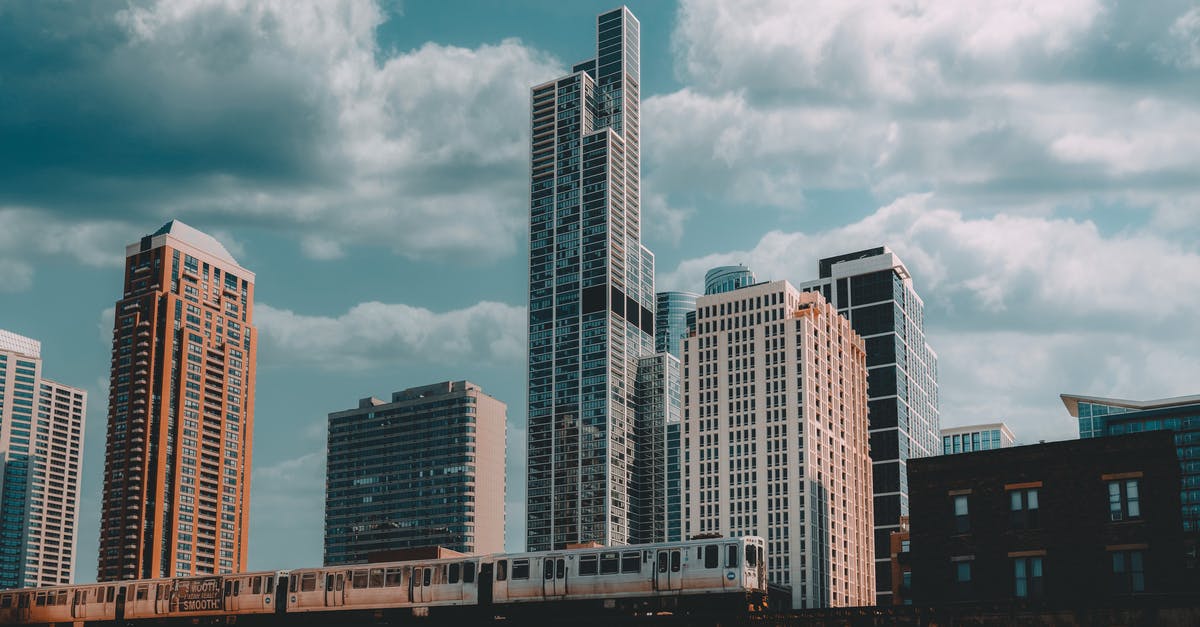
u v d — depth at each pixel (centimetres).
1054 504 9381
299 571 11975
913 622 8881
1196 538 8994
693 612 10300
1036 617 8431
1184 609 7981
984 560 9550
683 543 10469
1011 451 9644
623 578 10569
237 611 12131
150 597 12700
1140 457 9156
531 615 10869
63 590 13275
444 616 11219
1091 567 9131
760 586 10394
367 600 11562
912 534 9881
